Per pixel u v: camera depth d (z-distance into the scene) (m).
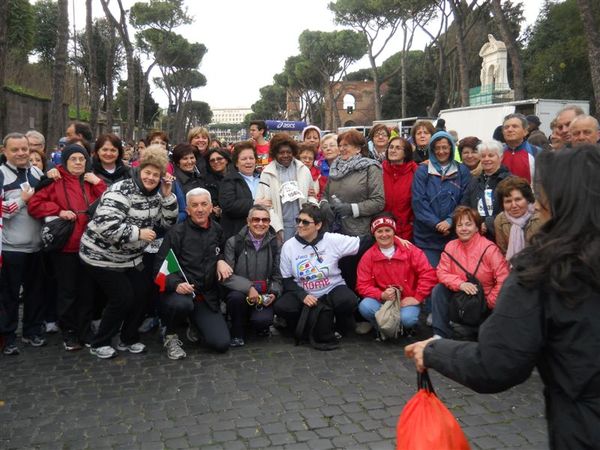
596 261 1.47
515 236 4.91
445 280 5.17
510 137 5.79
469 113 18.56
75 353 5.20
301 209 5.45
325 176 7.15
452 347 1.78
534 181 1.68
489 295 5.09
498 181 5.55
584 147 1.61
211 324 5.23
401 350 5.22
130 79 24.55
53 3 33.62
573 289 1.50
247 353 5.18
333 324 5.46
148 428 3.74
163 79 51.06
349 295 5.42
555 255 1.52
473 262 5.13
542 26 32.88
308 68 53.25
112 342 5.46
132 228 4.75
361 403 4.09
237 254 5.48
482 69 34.44
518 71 17.19
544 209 1.65
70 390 4.38
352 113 65.19
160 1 33.41
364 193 5.82
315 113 62.84
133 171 5.02
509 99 30.80
